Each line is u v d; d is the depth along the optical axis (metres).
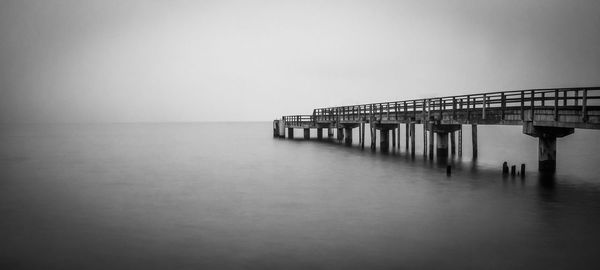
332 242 12.19
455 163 27.48
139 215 15.39
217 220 14.63
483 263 10.55
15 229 13.67
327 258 10.98
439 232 12.94
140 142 59.66
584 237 12.25
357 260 10.84
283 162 31.56
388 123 37.22
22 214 15.60
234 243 12.20
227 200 17.91
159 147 48.94
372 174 24.33
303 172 26.00
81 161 33.47
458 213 15.02
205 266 10.54
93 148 47.78
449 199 17.17
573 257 10.84
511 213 14.82
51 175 25.61
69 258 11.14
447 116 26.14
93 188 20.97
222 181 22.92
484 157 31.59
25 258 11.15
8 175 25.62
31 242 12.40
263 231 13.31
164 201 17.78
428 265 10.49
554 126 18.20
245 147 46.91
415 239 12.34
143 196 18.88
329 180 22.80
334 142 48.94
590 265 10.38
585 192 17.80
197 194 19.27
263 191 19.89
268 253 11.38
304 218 14.80
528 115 19.64
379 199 17.64
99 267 10.54
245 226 13.89
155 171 27.22
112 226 13.98
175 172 26.67
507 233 12.71
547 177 20.83
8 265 10.70
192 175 25.31
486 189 18.81
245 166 29.45
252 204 17.11
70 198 18.50
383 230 13.23
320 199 17.91
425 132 30.33
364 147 40.94
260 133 93.25
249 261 10.84
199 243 12.22
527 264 10.48
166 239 12.59
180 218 14.94
